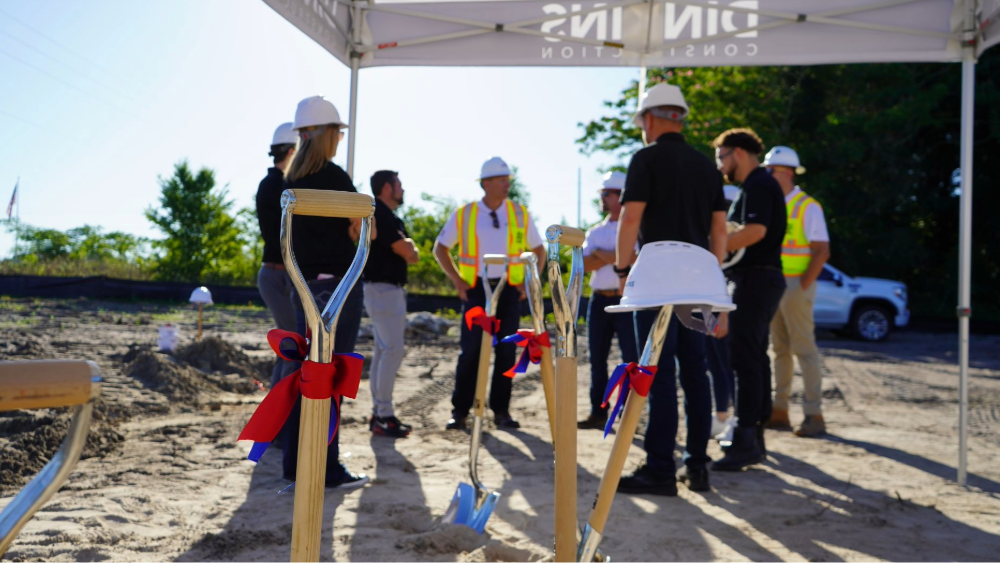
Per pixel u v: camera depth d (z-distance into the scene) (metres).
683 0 5.04
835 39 4.89
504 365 5.54
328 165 3.59
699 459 3.80
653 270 1.76
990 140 22.45
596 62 5.27
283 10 4.06
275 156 4.30
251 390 7.00
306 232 3.56
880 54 4.79
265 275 4.26
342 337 3.62
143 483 3.57
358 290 3.68
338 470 3.67
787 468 4.38
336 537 2.88
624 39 5.22
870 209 21.69
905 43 4.71
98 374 0.80
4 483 3.49
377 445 4.69
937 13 4.59
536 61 5.26
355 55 5.16
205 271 36.28
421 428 5.40
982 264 22.77
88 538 2.72
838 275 16.02
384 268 4.96
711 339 5.43
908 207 22.52
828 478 4.14
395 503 3.37
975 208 22.77
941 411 6.86
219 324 16.17
